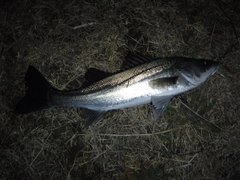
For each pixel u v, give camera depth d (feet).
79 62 2.30
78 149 2.27
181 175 2.23
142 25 2.34
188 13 2.35
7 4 2.35
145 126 2.25
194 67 1.92
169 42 2.31
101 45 2.31
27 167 2.23
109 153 2.25
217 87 2.27
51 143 2.27
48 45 2.31
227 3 2.35
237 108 2.27
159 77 1.89
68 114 2.27
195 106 2.26
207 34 2.33
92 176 2.25
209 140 2.25
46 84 2.02
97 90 1.93
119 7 2.35
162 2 2.35
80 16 2.34
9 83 2.29
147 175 2.17
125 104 1.93
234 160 2.25
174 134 2.27
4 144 2.26
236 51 2.29
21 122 2.27
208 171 2.23
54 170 2.25
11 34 2.34
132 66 1.95
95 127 2.25
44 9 2.36
